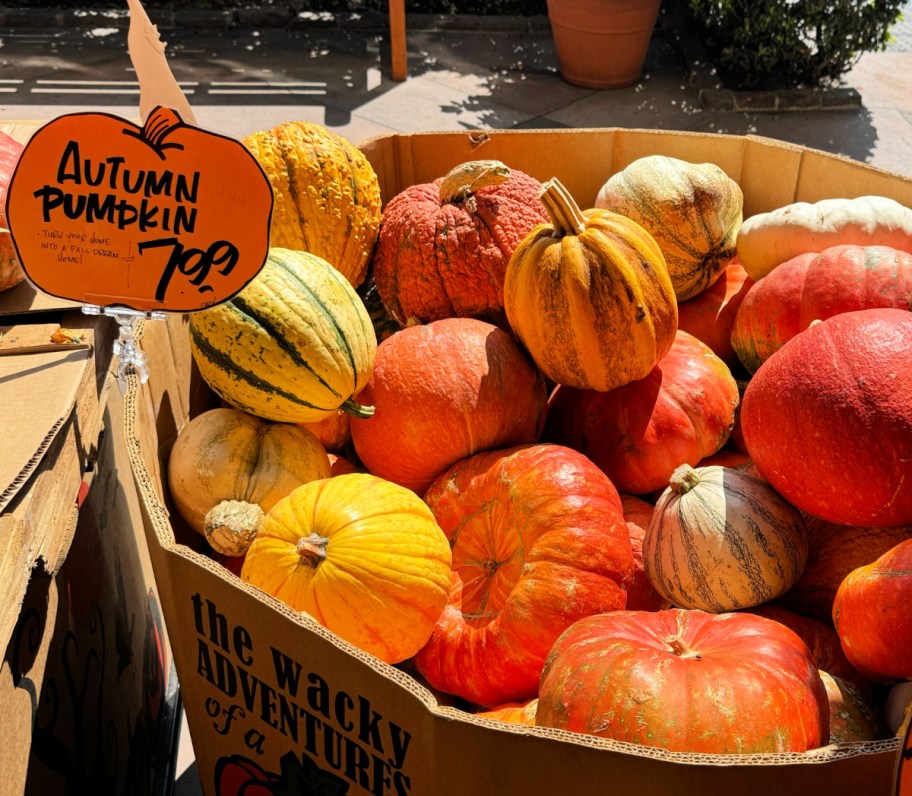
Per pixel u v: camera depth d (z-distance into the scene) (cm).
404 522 163
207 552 203
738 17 671
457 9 780
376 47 726
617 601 171
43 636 168
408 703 129
